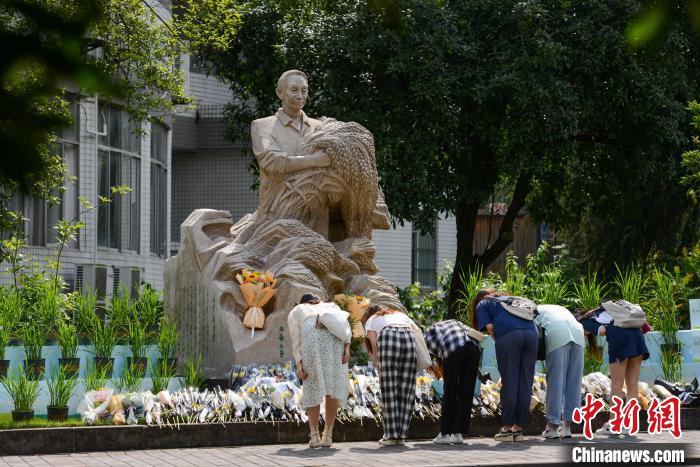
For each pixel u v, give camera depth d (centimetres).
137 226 3341
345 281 1725
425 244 4181
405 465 1041
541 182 3219
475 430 1424
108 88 212
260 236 1706
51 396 1339
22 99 200
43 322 1691
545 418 1468
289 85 1764
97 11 204
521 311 1288
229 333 1605
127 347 1652
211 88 4147
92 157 3061
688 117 2838
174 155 4162
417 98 2589
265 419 1306
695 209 3116
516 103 2641
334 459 1111
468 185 2886
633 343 1351
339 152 1719
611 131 2914
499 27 2675
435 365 1325
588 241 3331
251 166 2989
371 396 1386
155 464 1073
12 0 199
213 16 2584
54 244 2944
